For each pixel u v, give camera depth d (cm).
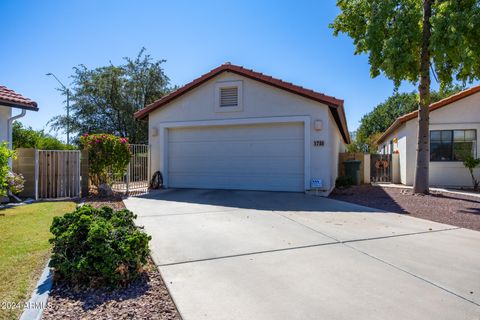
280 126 1112
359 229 572
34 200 876
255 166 1141
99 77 2170
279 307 283
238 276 353
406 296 305
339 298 301
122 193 1048
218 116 1161
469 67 885
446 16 888
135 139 2247
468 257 418
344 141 2231
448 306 286
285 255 425
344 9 1109
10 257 390
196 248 454
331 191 1159
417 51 1004
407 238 513
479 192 1160
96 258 320
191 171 1216
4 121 885
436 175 1385
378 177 1662
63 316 262
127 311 274
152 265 386
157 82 2302
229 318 264
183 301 293
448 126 1377
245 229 568
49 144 1973
